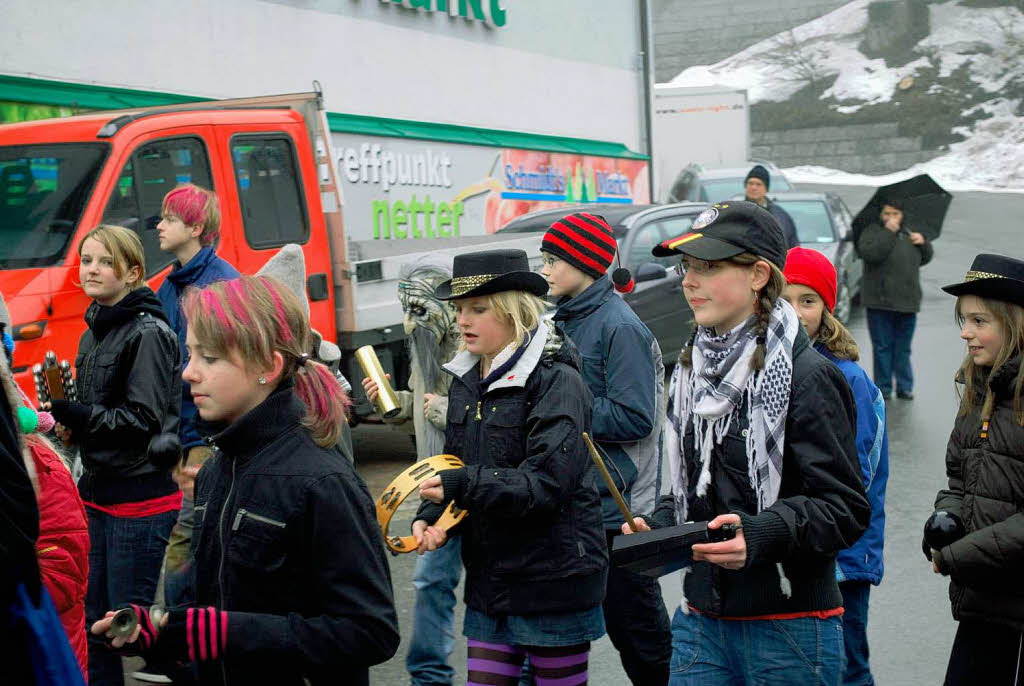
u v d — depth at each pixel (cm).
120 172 707
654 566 263
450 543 432
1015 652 319
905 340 1088
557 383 325
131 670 492
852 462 273
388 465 886
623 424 403
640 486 416
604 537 333
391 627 229
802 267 408
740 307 282
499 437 329
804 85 5534
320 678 233
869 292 1086
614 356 407
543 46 2009
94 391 414
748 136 2736
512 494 308
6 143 696
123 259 417
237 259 775
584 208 1177
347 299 843
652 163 2348
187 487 318
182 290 482
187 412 476
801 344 277
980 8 5691
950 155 4966
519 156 1875
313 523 224
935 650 509
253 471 226
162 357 414
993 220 3369
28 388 629
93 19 1167
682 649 294
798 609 276
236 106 841
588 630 328
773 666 277
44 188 693
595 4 2170
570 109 2100
